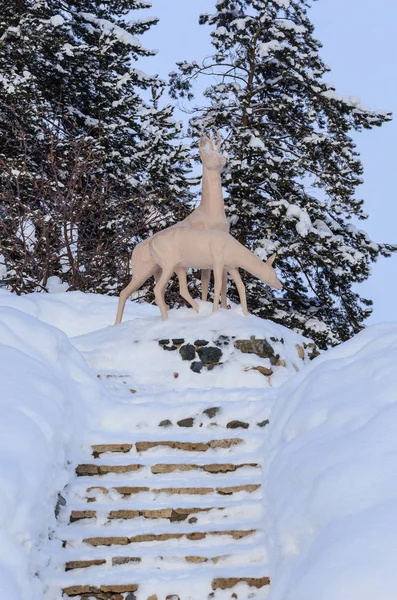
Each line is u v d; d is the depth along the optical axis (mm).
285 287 29078
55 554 7816
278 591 6707
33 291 25375
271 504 7906
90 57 29750
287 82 30156
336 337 28109
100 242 26438
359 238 29141
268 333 12516
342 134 29125
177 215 27359
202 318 12789
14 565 7074
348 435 7488
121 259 27141
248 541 8164
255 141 27766
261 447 9531
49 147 28312
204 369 12234
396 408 7523
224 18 31047
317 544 6438
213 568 7789
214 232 13164
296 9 29922
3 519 7254
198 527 8328
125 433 9984
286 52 28609
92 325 16719
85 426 9758
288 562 7020
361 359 8656
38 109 27250
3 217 27734
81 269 27844
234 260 13070
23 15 27953
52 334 10422
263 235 28000
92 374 10695
